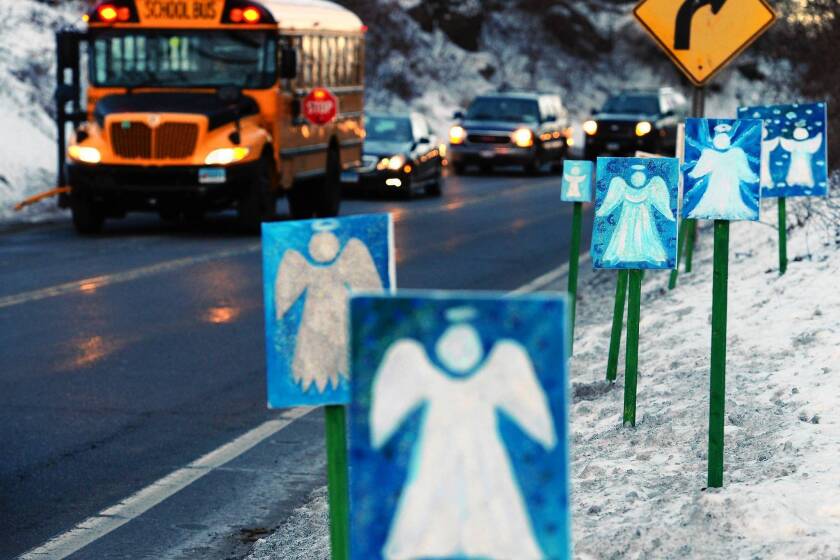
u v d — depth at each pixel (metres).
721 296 9.13
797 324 14.26
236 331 19.25
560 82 87.94
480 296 4.30
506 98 59.16
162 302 21.64
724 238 9.41
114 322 19.78
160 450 12.96
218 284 23.67
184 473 12.18
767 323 14.65
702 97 18.31
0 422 13.95
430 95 78.00
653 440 10.66
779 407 11.02
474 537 4.35
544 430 4.30
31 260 26.62
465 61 83.94
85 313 20.48
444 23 85.50
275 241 6.14
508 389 4.31
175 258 27.23
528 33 90.25
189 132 31.42
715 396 9.08
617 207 11.67
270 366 6.15
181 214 36.31
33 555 9.94
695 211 9.62
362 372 4.36
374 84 75.69
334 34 37.34
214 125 31.67
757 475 9.30
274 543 10.06
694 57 18.17
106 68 33.00
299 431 13.78
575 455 10.86
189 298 22.08
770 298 16.06
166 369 16.64
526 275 25.62
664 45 18.27
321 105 35.62
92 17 32.88
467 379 4.32
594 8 94.56
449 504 4.35
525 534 4.32
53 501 11.30
